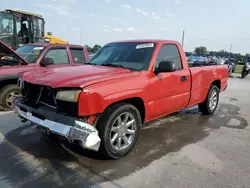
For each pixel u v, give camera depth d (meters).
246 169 3.30
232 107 7.23
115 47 4.67
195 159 3.56
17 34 11.52
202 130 4.91
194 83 5.07
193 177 3.06
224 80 6.52
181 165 3.36
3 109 5.89
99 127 3.25
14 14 11.29
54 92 3.13
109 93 3.19
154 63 4.01
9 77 5.70
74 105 2.98
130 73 3.64
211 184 2.92
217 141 4.31
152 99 3.93
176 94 4.52
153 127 5.02
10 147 3.81
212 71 5.82
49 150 3.72
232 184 2.93
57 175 3.02
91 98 3.00
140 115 3.88
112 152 3.38
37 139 4.15
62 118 3.02
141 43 4.41
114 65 4.12
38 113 3.29
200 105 5.99
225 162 3.49
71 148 3.80
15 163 3.29
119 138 3.48
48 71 3.73
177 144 4.12
